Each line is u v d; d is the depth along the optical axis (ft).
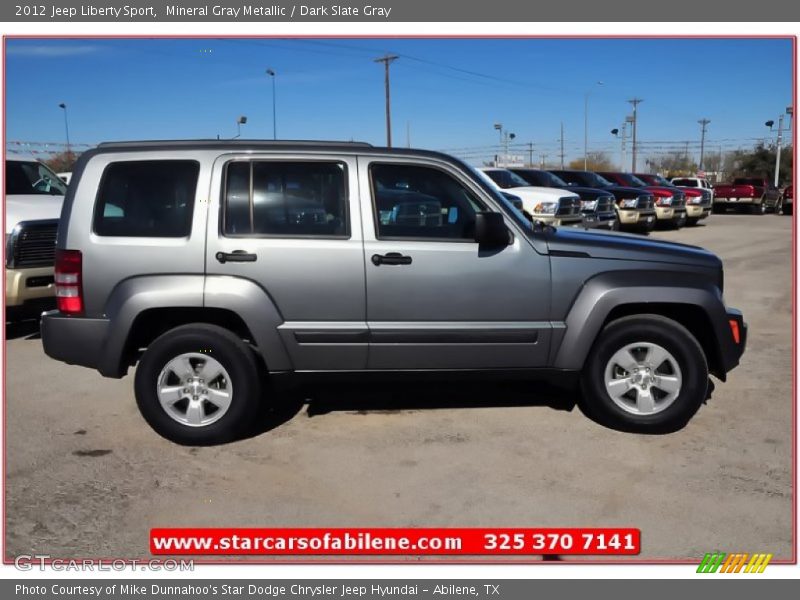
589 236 16.57
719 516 12.46
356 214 15.39
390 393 19.02
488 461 14.70
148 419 15.53
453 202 15.75
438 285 15.42
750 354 23.43
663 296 15.52
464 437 15.96
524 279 15.56
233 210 15.31
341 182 15.49
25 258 23.57
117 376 15.35
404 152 15.70
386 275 15.30
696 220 82.23
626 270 15.75
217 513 12.65
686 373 15.69
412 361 15.62
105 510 12.78
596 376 15.94
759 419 17.11
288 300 15.24
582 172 67.87
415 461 14.73
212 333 15.23
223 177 15.31
